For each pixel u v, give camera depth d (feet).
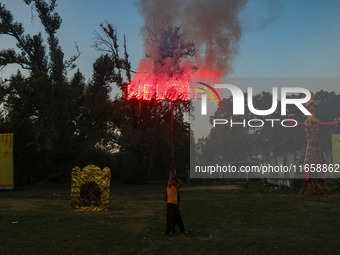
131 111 131.13
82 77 138.00
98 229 31.22
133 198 64.28
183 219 37.14
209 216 39.19
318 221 35.12
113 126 128.06
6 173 91.71
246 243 25.44
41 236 27.99
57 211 44.14
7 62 151.12
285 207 46.16
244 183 119.85
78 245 24.86
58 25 152.05
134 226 32.86
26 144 120.78
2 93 147.43
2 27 147.54
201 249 23.67
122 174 126.62
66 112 117.50
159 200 60.08
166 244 25.25
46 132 114.32
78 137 129.18
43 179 123.13
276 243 25.43
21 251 23.09
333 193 68.95
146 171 127.13
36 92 112.88
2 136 92.84
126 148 128.67
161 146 140.46
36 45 155.33
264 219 36.65
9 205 50.78
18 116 117.80
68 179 115.75
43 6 148.36
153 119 135.44
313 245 24.75
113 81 139.74
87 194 46.26
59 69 148.77
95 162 128.57
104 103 125.49
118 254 22.36
